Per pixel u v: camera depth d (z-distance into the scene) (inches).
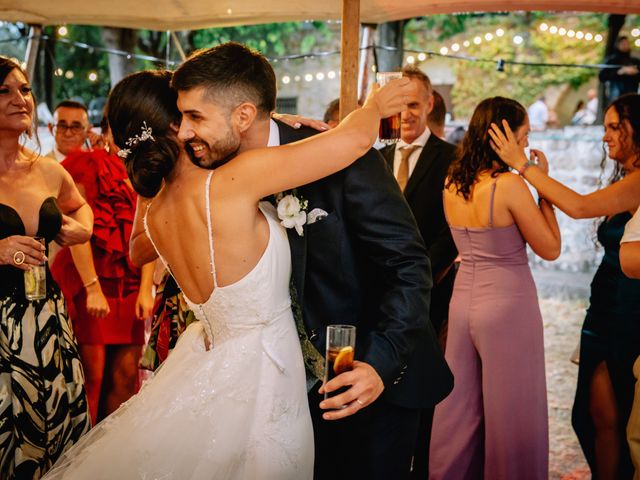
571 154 426.9
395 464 100.0
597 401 150.5
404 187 171.3
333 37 566.6
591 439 153.0
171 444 89.4
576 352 172.1
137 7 197.8
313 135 97.3
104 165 175.2
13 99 131.3
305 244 94.1
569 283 392.5
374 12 195.6
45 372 131.2
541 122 553.3
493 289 146.5
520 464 146.9
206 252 89.7
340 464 100.3
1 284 128.0
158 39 522.9
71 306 173.3
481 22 577.3
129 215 175.5
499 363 145.9
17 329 128.3
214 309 92.4
